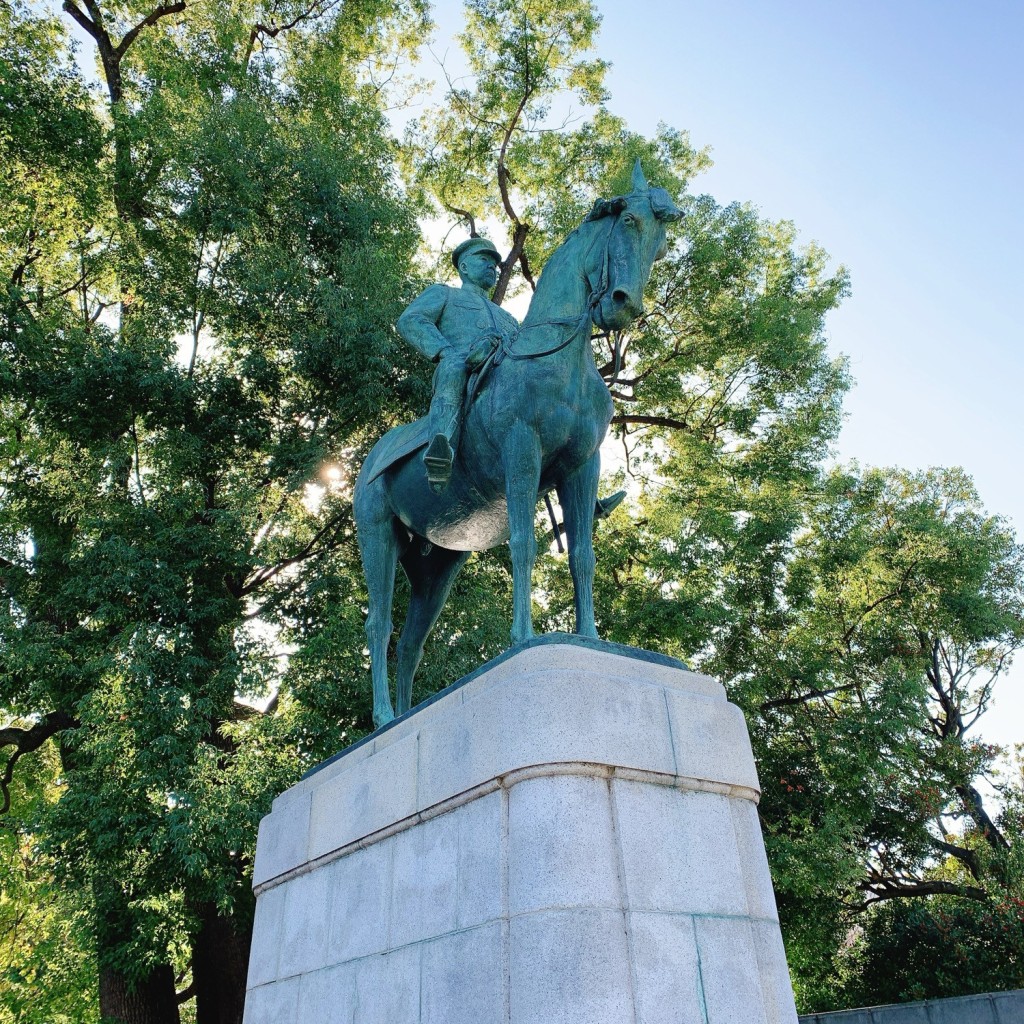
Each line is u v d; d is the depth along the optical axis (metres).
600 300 4.35
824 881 11.45
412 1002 3.37
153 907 9.88
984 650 19.89
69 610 11.20
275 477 11.80
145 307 13.31
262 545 11.53
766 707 14.64
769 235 17.81
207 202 12.65
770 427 16.56
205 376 12.24
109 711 9.91
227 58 15.42
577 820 3.07
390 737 4.32
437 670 10.43
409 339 5.16
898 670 14.00
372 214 13.13
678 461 16.92
